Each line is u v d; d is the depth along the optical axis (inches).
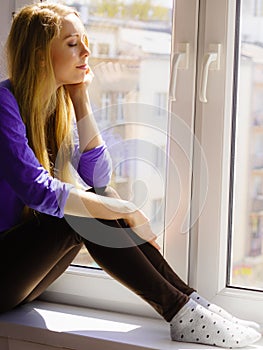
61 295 77.2
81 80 67.7
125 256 63.9
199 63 69.2
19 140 63.7
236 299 69.7
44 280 72.0
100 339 66.0
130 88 76.0
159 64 74.2
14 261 67.1
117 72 76.5
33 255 66.8
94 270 76.5
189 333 64.3
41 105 67.1
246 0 68.1
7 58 67.7
